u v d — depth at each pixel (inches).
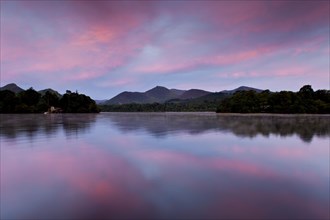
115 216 316.8
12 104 5984.3
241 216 313.0
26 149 778.2
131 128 1501.0
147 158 639.8
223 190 403.9
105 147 806.5
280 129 1360.7
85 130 1387.8
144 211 329.1
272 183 437.7
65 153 711.1
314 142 880.3
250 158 633.0
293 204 346.6
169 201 361.4
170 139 974.4
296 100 5275.6
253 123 1891.0
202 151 725.3
